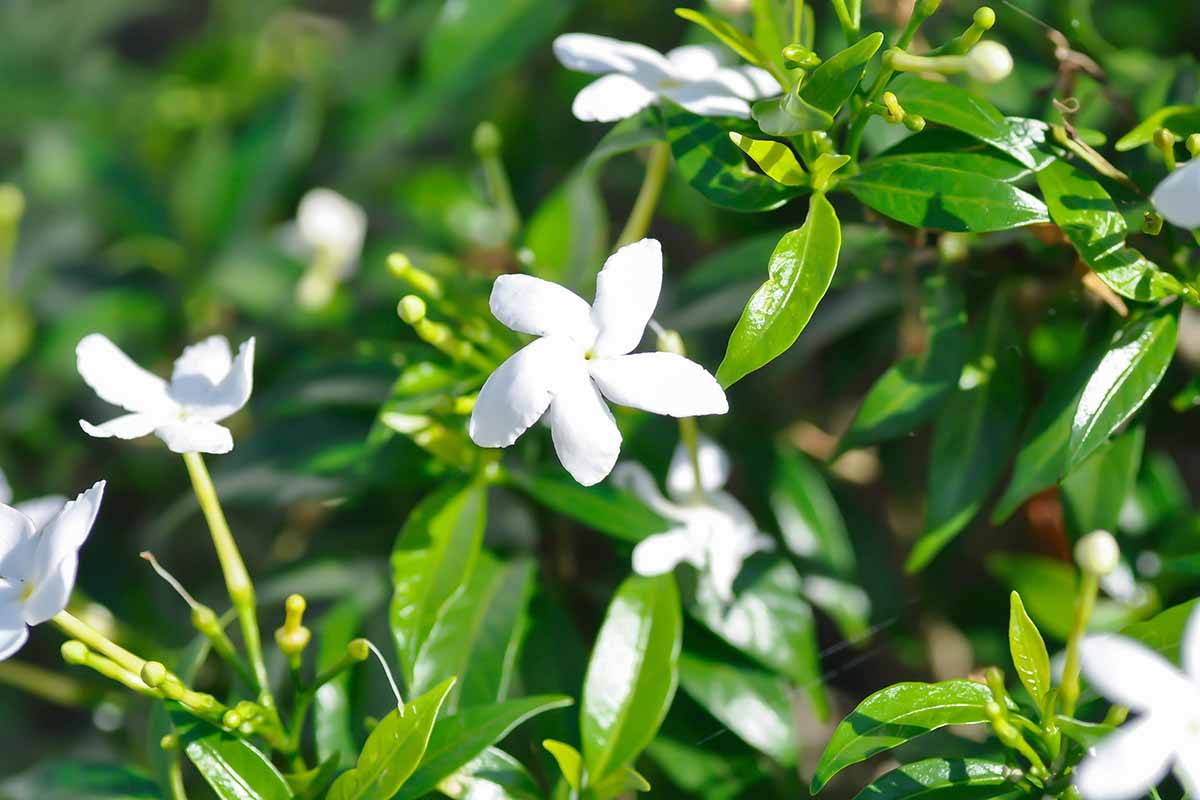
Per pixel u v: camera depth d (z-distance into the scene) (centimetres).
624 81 48
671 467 51
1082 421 46
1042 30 52
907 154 47
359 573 54
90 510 45
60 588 44
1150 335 46
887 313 56
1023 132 46
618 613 49
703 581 51
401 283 61
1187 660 42
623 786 47
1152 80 52
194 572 62
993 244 50
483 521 49
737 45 47
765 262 54
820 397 59
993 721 44
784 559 51
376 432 50
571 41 48
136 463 64
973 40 45
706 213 59
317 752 49
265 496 52
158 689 46
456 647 49
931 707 45
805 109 45
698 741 50
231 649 47
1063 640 53
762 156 46
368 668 50
